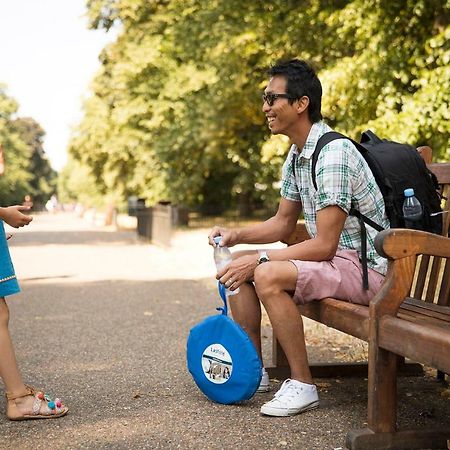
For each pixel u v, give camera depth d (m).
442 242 2.97
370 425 3.01
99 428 3.37
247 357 3.61
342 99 10.63
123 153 28.36
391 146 3.59
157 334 6.00
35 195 97.50
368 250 3.55
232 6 16.45
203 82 20.84
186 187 26.22
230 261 3.65
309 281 3.46
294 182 4.01
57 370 4.65
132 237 24.42
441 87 9.06
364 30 10.42
